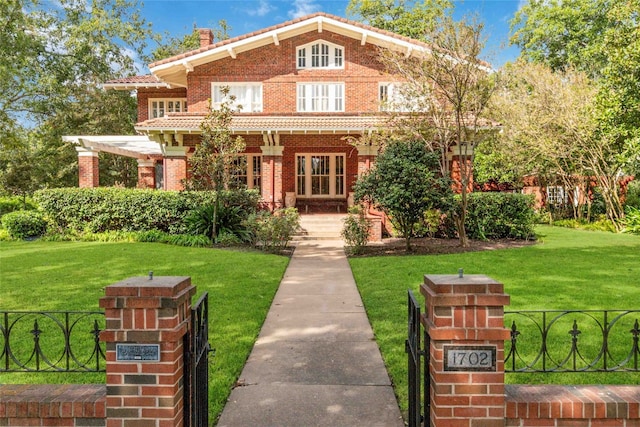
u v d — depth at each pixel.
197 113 19.30
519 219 15.28
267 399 4.07
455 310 2.94
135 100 34.16
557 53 30.64
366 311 6.81
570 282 8.17
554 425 3.17
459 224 14.15
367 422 3.67
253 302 7.18
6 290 7.77
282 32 20.03
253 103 20.95
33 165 27.92
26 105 29.12
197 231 15.08
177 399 3.06
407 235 13.09
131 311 2.96
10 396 3.32
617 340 5.16
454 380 2.95
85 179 20.50
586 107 18.41
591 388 3.42
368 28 19.56
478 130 15.09
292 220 13.85
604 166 19.61
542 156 21.31
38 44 28.16
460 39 13.29
